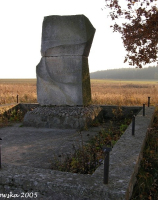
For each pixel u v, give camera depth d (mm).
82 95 7777
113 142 5387
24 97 13242
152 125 7340
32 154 4941
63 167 4012
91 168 3924
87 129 6938
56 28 7660
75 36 7508
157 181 3844
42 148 5324
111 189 2602
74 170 3891
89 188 2629
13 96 13352
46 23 7746
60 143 5680
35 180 2848
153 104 11164
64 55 7727
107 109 8992
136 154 3760
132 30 8977
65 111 7496
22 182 2893
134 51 9375
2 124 7664
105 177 2732
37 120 7504
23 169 3197
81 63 7645
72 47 7598
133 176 3219
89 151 4668
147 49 9133
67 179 2873
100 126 7535
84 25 7402
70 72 7754
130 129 5461
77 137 6199
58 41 7676
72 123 7168
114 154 3756
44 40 7840
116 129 7027
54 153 4918
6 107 8742
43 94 8125
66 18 7539
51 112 7523
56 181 2812
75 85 7770
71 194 2682
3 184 2977
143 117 6965
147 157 4609
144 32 8352
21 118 8586
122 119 8672
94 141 5750
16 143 5766
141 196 3232
